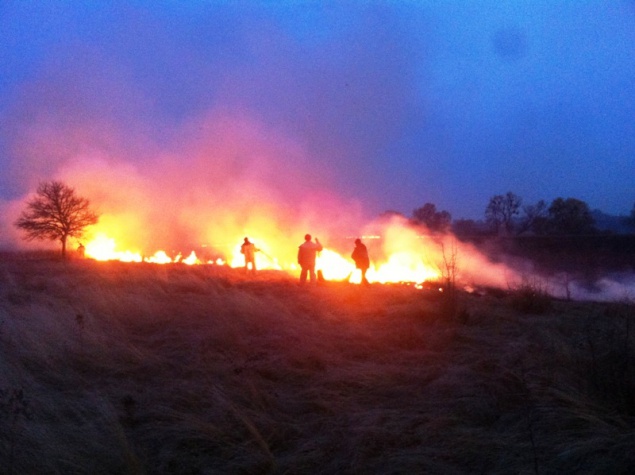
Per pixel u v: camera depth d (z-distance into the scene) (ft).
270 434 16.80
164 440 16.62
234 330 29.07
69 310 33.45
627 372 18.33
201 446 16.16
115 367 24.04
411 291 42.39
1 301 40.37
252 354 24.98
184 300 38.93
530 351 23.68
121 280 53.11
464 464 14.64
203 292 45.09
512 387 19.16
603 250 120.47
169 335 29.78
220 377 22.18
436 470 14.20
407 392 20.07
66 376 22.77
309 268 52.44
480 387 19.52
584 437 15.19
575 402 17.01
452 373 21.18
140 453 15.96
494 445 15.26
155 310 34.96
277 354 24.98
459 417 17.42
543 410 16.96
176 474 14.79
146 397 20.18
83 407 18.85
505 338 27.32
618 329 23.81
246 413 18.01
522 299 35.83
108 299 36.60
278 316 32.32
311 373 22.43
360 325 30.27
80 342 26.18
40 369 23.47
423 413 17.92
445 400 18.90
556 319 31.37
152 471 15.02
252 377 21.79
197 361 24.45
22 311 32.71
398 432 16.33
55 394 20.48
